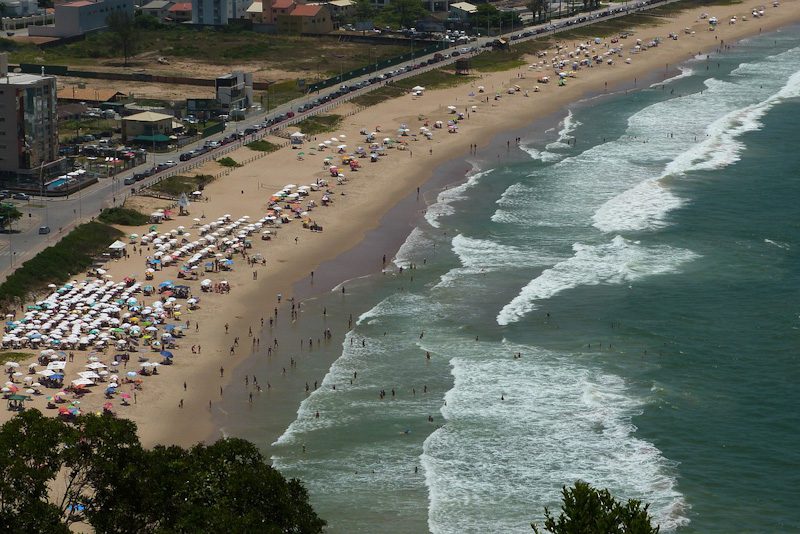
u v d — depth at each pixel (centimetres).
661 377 17362
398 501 14325
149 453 10350
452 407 16550
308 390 17150
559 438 15712
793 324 19050
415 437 15775
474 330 19112
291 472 14938
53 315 19400
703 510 14075
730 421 16125
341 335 19062
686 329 18950
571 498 9956
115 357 17838
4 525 9394
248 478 10044
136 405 16562
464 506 14212
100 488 10056
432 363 17938
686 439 15662
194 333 19112
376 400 16812
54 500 12206
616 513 9588
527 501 14288
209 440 15650
